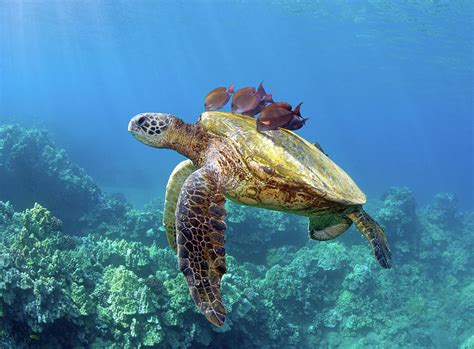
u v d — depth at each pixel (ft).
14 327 34.30
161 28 221.05
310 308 60.64
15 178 79.41
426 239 85.30
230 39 265.13
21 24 206.80
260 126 15.01
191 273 11.85
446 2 116.57
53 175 82.89
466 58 183.93
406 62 228.84
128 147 223.30
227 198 15.46
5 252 36.68
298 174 14.19
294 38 236.84
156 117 16.06
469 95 299.58
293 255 72.18
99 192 92.07
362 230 16.11
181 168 17.33
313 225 17.42
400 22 151.02
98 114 384.47
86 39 252.42
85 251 46.19
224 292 48.16
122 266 43.80
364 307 61.77
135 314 39.45
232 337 47.62
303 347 55.77
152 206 94.22
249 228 72.79
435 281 75.41
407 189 92.22
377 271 70.08
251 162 14.29
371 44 207.00
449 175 341.62
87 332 37.29
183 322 41.96
